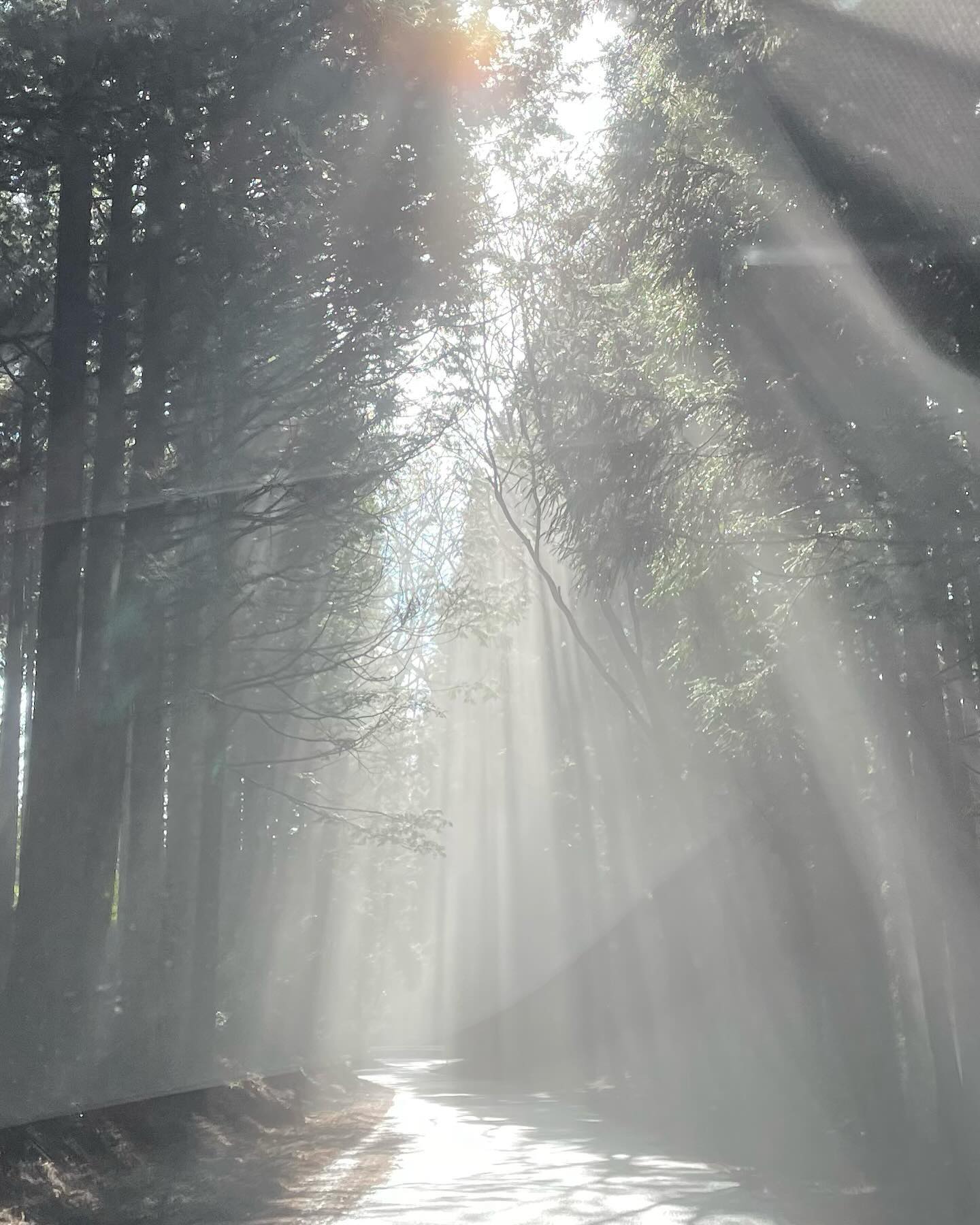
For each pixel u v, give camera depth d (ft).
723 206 41.37
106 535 59.36
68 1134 48.93
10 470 71.31
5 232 62.49
